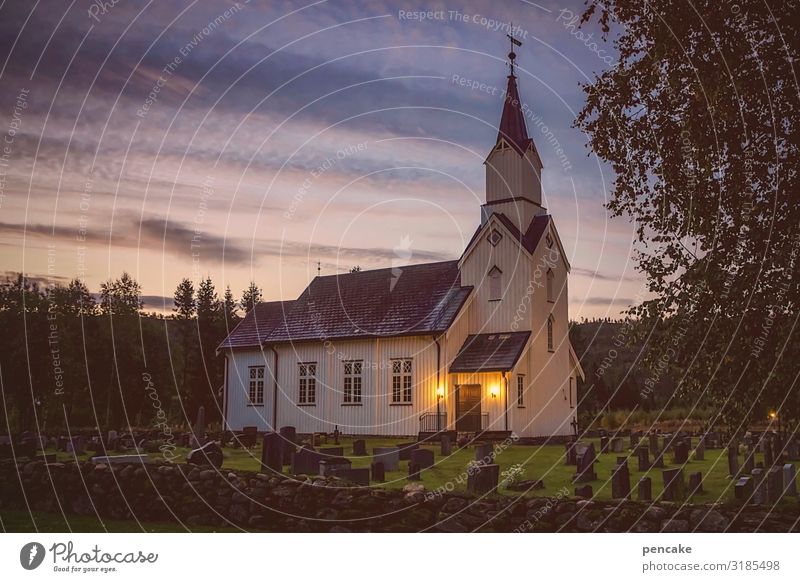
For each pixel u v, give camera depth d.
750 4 10.87
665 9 11.27
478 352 33.06
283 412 37.94
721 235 11.05
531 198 35.44
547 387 34.25
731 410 10.84
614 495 12.52
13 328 37.38
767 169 10.97
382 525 10.90
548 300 35.03
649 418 40.41
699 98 10.91
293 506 11.50
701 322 10.91
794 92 10.80
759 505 9.82
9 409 37.25
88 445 24.17
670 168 11.62
